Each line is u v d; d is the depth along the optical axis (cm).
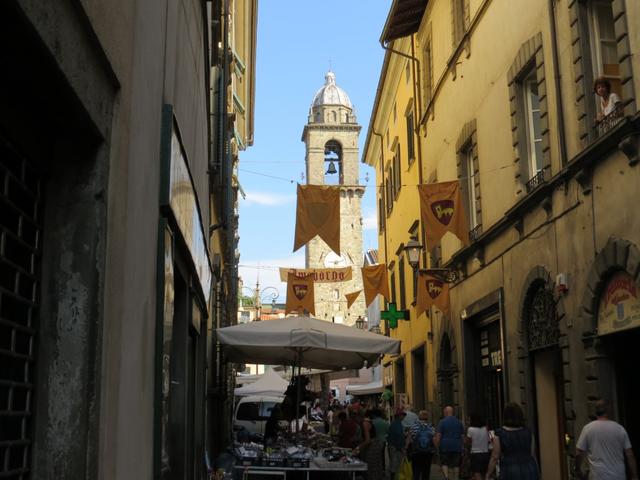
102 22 290
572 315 1105
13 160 266
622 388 1008
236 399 3033
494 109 1534
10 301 260
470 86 1716
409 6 2211
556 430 1277
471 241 1666
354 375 4378
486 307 1562
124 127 336
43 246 292
